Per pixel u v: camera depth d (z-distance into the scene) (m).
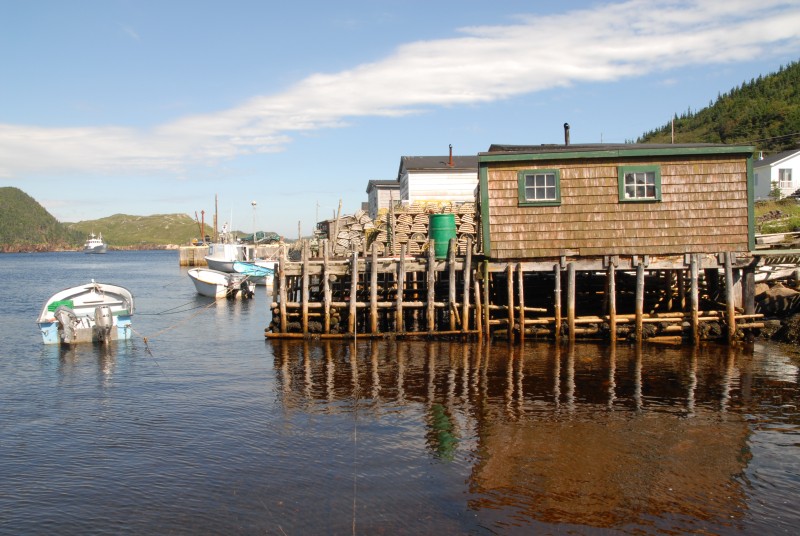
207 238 105.56
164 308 37.34
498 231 19.98
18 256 195.50
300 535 8.13
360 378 16.14
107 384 16.56
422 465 10.24
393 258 22.00
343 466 10.27
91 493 9.50
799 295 21.33
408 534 8.10
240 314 33.69
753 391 14.25
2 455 11.15
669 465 10.09
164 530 8.35
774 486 9.30
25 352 21.52
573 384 15.05
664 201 19.78
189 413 13.55
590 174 19.84
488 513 8.62
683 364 16.94
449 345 20.12
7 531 8.38
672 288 22.16
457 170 43.06
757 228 32.47
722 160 19.72
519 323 19.95
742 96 110.75
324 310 21.89
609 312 19.81
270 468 10.27
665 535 8.00
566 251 19.91
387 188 53.88
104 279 69.12
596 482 9.51
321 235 45.41
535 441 11.22
